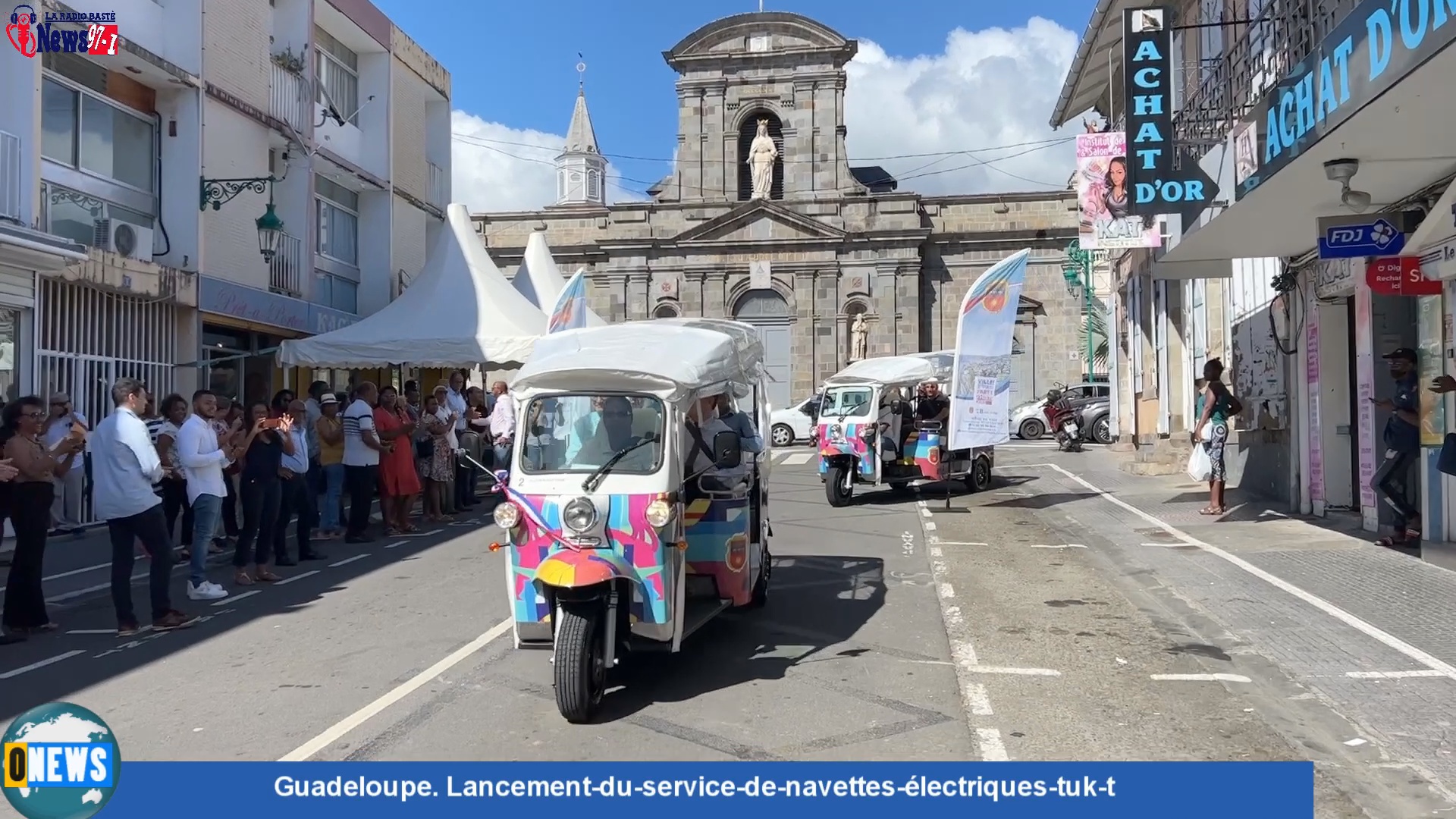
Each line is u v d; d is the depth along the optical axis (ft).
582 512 20.65
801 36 143.02
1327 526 40.73
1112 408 93.66
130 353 52.39
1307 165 29.89
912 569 35.76
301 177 68.18
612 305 143.95
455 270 58.90
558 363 22.43
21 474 27.89
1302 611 27.78
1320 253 32.71
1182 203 37.27
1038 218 140.97
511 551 21.49
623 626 21.34
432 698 21.66
